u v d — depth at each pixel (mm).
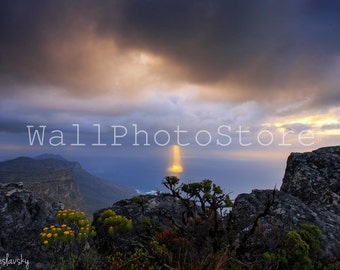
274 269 7641
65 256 8766
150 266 7875
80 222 8242
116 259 8695
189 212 9320
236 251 7828
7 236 9523
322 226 9531
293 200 11539
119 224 9758
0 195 11461
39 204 11680
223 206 8992
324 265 7980
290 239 8141
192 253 7582
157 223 11773
